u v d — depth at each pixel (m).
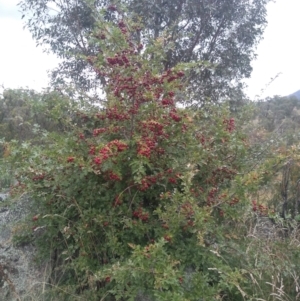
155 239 3.29
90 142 3.54
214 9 7.45
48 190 3.60
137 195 3.41
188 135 3.48
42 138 3.81
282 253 3.61
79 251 3.48
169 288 2.96
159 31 7.55
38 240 3.74
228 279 2.88
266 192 5.19
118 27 3.79
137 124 3.43
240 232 3.88
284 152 3.75
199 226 3.00
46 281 3.53
